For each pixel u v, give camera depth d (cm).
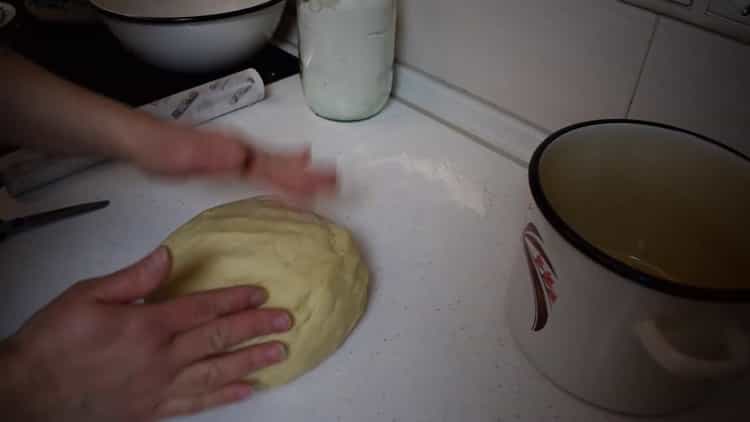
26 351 32
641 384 35
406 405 39
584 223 46
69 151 48
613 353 34
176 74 70
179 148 44
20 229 50
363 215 54
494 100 63
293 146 62
